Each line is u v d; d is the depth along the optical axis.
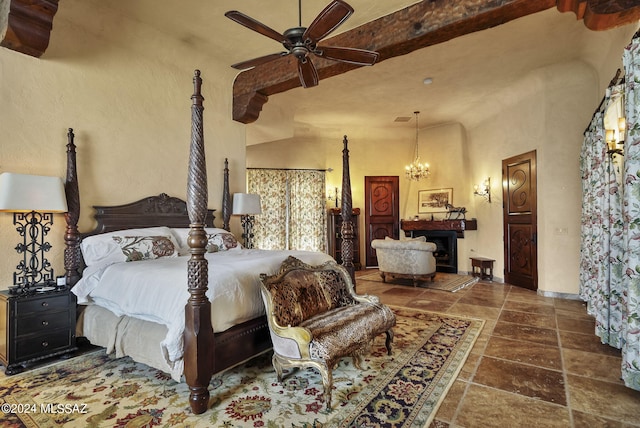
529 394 2.40
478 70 5.25
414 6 3.43
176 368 2.29
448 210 7.99
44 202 2.83
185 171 4.50
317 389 2.49
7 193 2.64
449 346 3.30
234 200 5.00
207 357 2.22
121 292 2.82
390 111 7.18
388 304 4.98
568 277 5.25
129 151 3.91
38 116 3.20
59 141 3.34
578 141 5.17
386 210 8.79
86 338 3.26
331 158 8.69
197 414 2.16
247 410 2.21
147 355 2.57
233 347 2.50
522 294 5.55
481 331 3.74
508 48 4.57
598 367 2.83
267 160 8.20
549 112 5.39
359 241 8.63
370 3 3.42
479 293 5.66
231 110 5.15
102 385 2.55
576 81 5.17
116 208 3.73
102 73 3.69
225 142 5.04
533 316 4.30
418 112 7.26
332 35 3.99
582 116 5.14
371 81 5.63
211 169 4.84
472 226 7.50
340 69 4.08
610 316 3.26
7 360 2.68
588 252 4.39
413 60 4.89
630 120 2.45
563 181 5.29
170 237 3.84
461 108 7.04
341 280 3.35
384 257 6.57
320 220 8.36
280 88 4.79
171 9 3.61
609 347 3.27
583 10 2.78
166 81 4.30
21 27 2.88
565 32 4.18
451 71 5.27
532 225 5.76
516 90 5.95
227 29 4.01
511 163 6.26
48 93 3.28
